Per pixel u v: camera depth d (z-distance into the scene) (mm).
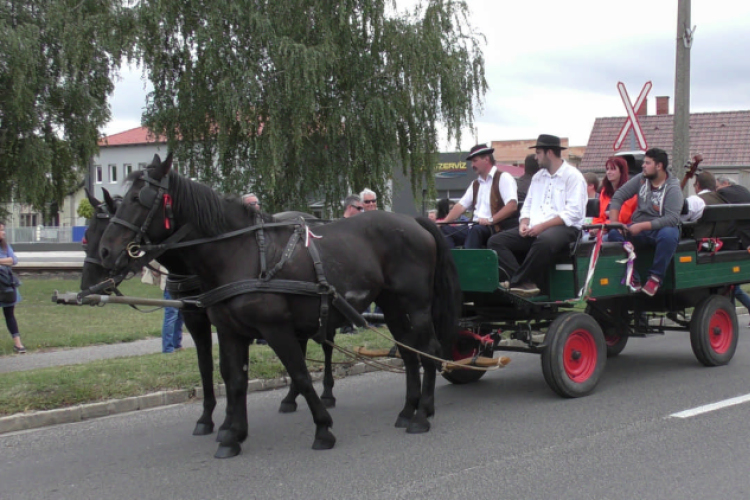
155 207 5023
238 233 5285
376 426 6074
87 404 6574
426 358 6023
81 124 20938
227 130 15914
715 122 26250
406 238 5930
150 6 15430
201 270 5297
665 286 7516
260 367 7871
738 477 4492
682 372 7906
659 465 4762
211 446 5574
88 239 5238
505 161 42375
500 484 4480
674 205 7188
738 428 5617
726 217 7996
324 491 4465
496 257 6316
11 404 6324
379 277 5820
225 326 5328
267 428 6109
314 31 16031
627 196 7762
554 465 4828
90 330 11352
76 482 4758
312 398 5387
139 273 5641
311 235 5520
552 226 6656
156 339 10789
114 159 47438
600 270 6883
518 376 8047
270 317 5164
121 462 5184
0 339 10414
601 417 6078
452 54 16672
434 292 6195
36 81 19188
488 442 5449
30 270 20984
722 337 8312
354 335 9539
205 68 15289
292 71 14961
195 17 15828
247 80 14984
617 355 9086
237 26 15539
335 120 16172
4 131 19781
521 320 7004
